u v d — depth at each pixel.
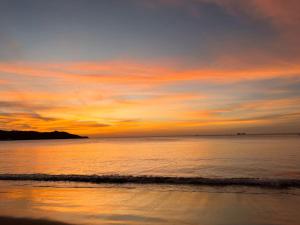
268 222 8.36
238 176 20.42
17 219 8.73
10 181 16.34
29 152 56.72
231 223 8.28
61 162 34.22
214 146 66.69
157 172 23.73
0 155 47.94
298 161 29.98
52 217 8.93
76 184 15.29
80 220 8.58
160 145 81.25
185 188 13.75
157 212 9.46
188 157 38.16
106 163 32.34
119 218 8.78
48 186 14.79
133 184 15.02
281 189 13.20
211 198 11.52
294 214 9.12
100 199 11.52
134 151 54.44
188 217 8.87
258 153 41.69
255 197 11.62
